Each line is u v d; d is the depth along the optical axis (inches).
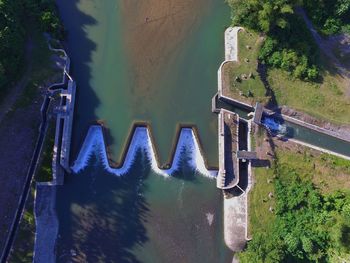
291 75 2544.3
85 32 2541.8
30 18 2425.0
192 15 2635.3
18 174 2249.0
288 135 2518.5
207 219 2378.2
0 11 2178.9
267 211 2348.7
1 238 2174.0
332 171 2455.7
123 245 2293.3
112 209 2332.7
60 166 2311.8
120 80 2497.5
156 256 2303.2
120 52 2534.5
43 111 2340.1
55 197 2309.3
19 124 2278.5
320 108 2544.3
